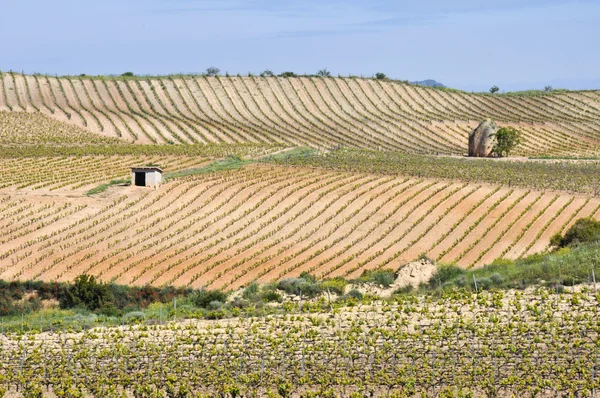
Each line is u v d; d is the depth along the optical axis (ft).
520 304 437.17
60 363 391.24
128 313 476.95
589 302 437.58
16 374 382.01
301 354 394.32
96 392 366.43
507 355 379.35
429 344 392.88
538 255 555.28
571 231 598.34
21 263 574.97
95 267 571.69
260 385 369.50
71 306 508.94
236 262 581.53
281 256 595.06
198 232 642.63
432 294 474.08
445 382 365.40
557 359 376.27
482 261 578.25
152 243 617.62
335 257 592.60
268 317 441.27
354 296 483.51
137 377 375.66
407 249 607.37
